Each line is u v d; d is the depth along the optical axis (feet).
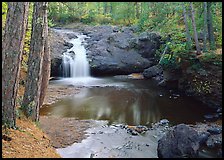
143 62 80.23
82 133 36.94
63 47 79.92
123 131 38.42
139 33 85.56
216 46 59.52
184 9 57.31
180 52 56.95
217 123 41.47
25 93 34.27
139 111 47.70
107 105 50.88
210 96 49.67
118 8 113.09
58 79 73.61
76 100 53.62
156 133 38.06
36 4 32.22
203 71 51.31
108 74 79.82
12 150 25.38
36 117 34.94
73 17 116.47
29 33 50.55
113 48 82.33
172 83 63.67
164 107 49.96
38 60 33.71
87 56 79.71
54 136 34.76
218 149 32.04
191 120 43.14
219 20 63.67
